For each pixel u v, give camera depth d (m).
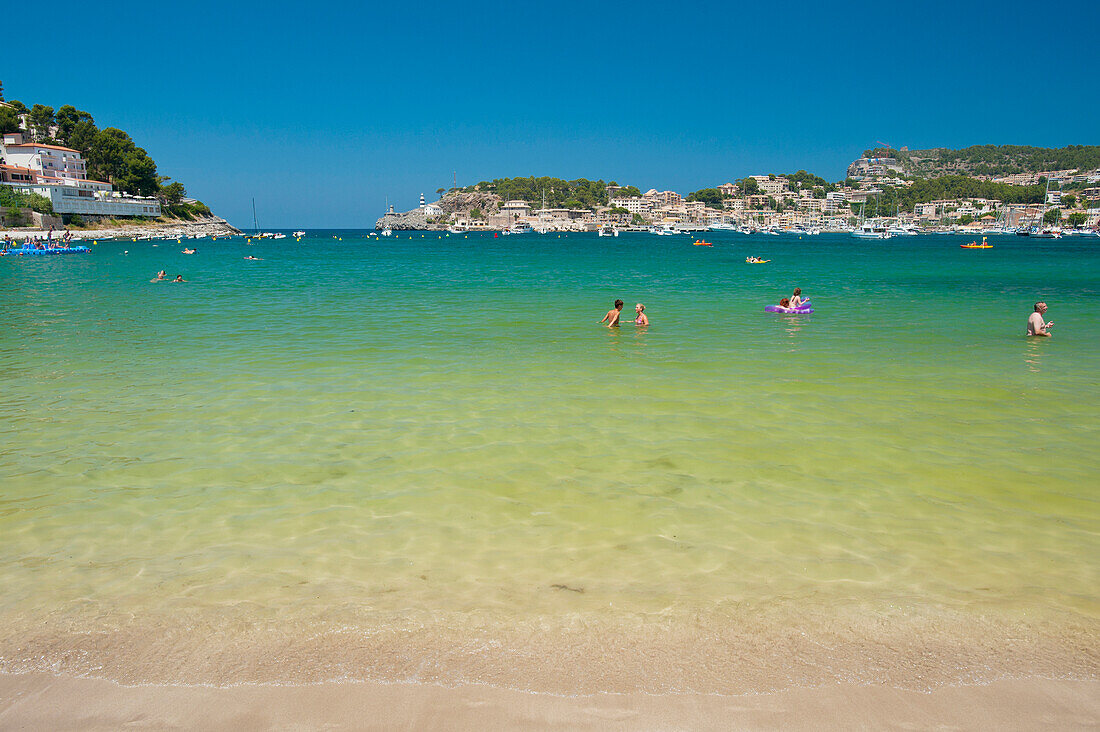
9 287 32.12
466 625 4.71
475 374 12.76
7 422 9.55
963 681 4.14
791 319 20.98
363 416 9.90
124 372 12.91
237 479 7.48
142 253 75.88
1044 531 6.16
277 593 5.14
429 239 182.50
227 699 3.97
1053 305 25.83
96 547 5.90
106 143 133.12
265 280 38.19
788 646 4.48
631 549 5.85
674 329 18.70
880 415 9.90
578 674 4.19
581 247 121.81
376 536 6.11
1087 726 3.77
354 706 3.91
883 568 5.51
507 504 6.80
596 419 9.72
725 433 9.04
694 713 3.85
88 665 4.28
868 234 186.88
